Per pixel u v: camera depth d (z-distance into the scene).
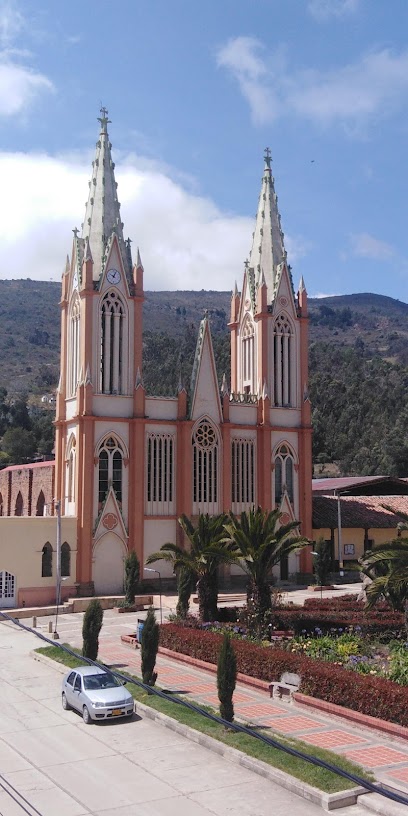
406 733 26.95
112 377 66.62
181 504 67.31
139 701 31.97
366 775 23.61
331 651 36.97
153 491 66.88
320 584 68.12
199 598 46.69
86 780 23.81
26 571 59.81
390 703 28.42
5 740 27.88
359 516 77.06
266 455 71.31
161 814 21.19
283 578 71.00
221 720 22.23
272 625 43.56
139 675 36.94
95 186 70.12
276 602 50.62
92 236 68.56
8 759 25.80
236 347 77.25
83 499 63.09
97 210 69.12
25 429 170.62
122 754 26.20
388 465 141.12
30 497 87.38
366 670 33.12
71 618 54.97
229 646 28.94
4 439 163.50
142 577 65.00
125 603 57.88
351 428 168.38
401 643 38.94
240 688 34.97
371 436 159.25
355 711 29.45
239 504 70.25
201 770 24.67
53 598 60.56
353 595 57.12
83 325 65.50
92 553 63.12
